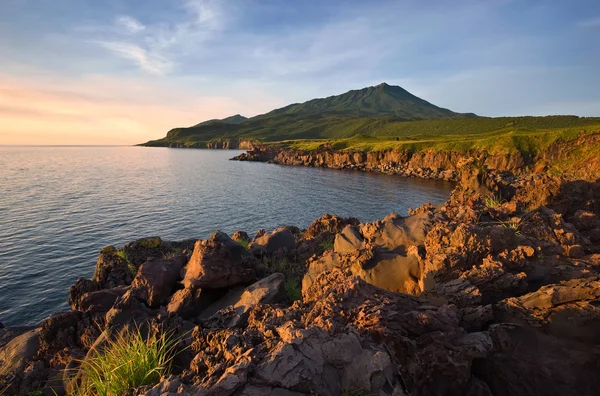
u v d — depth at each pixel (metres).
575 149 101.00
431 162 128.12
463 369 7.38
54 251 39.06
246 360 5.73
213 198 76.06
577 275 10.19
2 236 44.47
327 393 5.44
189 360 8.54
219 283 16.22
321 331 6.42
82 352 12.89
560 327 8.09
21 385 11.60
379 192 85.31
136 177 118.94
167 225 51.81
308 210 64.25
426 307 8.72
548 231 13.40
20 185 94.56
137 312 13.80
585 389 7.50
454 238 12.06
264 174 129.62
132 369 6.57
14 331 16.75
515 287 10.09
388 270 12.43
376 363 5.85
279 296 14.96
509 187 35.19
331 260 14.76
